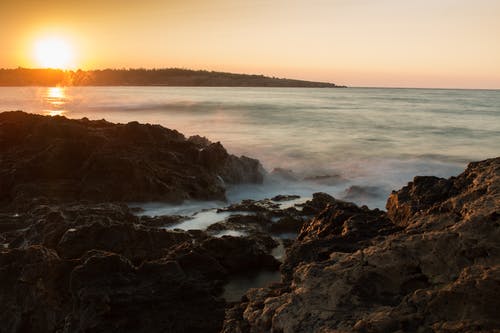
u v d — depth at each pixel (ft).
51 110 240.73
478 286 19.34
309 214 57.77
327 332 20.42
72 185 65.41
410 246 24.31
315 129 161.48
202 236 46.29
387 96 480.23
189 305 32.91
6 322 34.91
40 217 50.14
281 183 83.20
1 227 49.96
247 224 52.85
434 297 20.40
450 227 24.85
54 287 34.42
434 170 93.35
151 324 30.99
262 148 119.96
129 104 280.92
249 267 41.57
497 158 33.19
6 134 81.92
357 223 33.53
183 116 211.00
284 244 48.80
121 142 75.25
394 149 118.11
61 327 32.78
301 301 23.02
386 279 23.54
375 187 78.89
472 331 17.87
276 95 459.73
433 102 343.67
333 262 25.82
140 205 63.72
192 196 67.87
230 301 34.94
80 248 39.68
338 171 93.97
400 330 19.54
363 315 21.33
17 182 66.54
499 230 22.76
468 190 29.63
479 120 192.34
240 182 78.89
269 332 22.99
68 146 71.26
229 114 219.41
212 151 76.02
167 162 72.64
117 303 31.37
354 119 196.24
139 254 40.47
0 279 36.17
